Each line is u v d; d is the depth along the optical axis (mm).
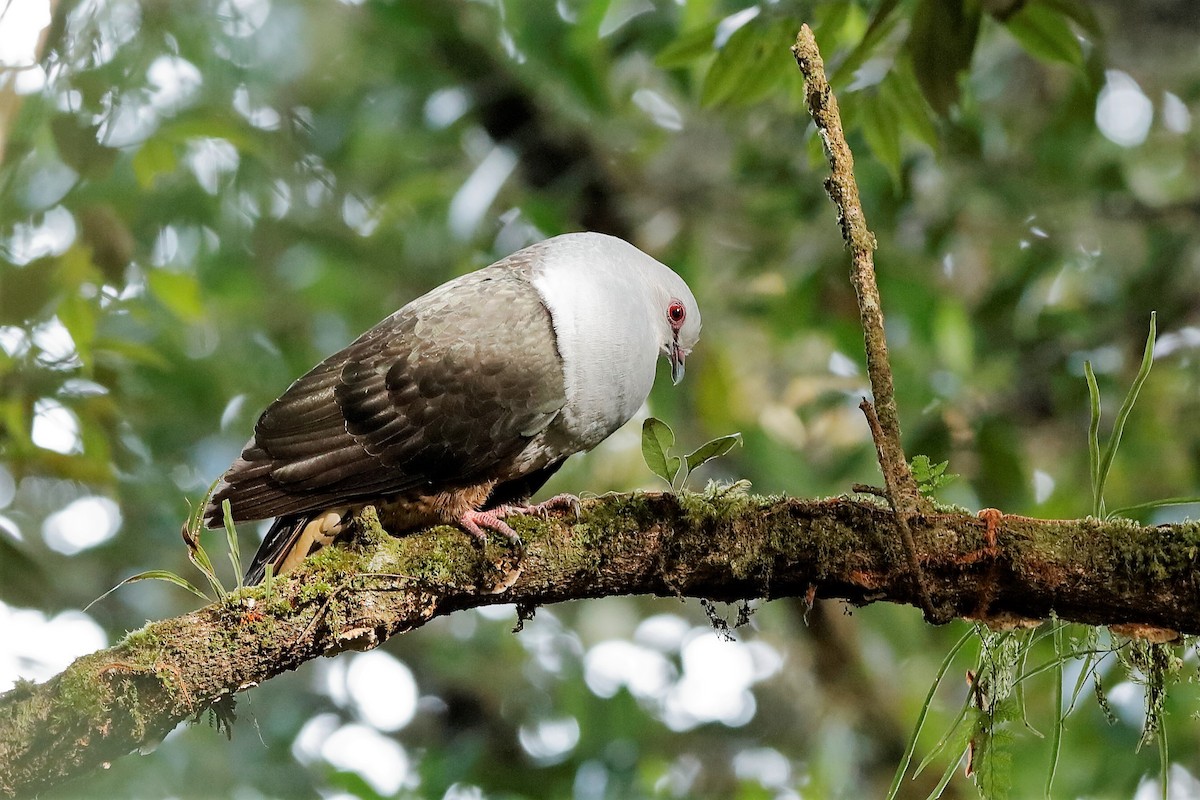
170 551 13133
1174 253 12391
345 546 5594
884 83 8391
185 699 5090
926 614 5188
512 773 12820
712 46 8508
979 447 11445
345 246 14305
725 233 13602
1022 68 14250
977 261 13922
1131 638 5516
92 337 9102
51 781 4973
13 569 9430
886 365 5656
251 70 13227
